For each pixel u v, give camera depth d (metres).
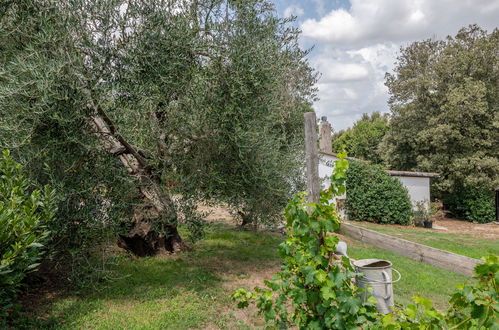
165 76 4.94
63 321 4.18
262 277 6.26
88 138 4.64
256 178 5.94
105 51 4.56
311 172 3.44
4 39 4.77
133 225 6.99
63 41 4.25
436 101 21.19
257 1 5.87
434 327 2.00
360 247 8.98
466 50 21.48
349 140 38.25
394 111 23.25
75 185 4.66
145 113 4.88
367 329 2.20
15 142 3.99
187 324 4.18
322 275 2.29
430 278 6.68
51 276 5.68
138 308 4.65
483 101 19.91
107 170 5.05
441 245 11.08
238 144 5.35
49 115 4.07
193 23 5.69
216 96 5.39
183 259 7.26
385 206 15.41
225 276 6.23
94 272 5.17
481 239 13.11
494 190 20.23
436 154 20.72
